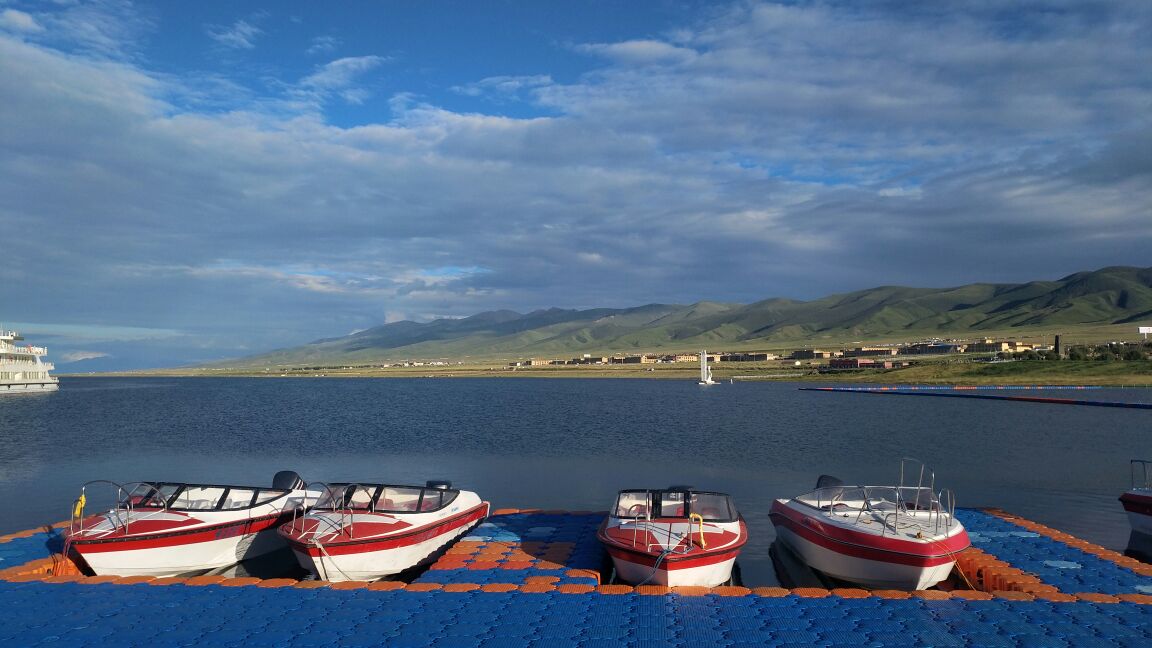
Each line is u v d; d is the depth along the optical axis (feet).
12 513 123.03
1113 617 60.75
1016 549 88.94
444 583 72.95
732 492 139.13
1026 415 319.47
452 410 410.52
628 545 71.82
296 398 585.63
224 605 64.44
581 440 237.86
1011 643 54.75
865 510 82.33
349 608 63.72
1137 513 101.86
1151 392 454.81
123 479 161.38
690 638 55.93
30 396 625.82
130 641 55.72
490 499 135.03
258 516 86.07
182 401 538.47
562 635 56.80
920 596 66.64
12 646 54.65
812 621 59.77
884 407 386.52
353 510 81.56
